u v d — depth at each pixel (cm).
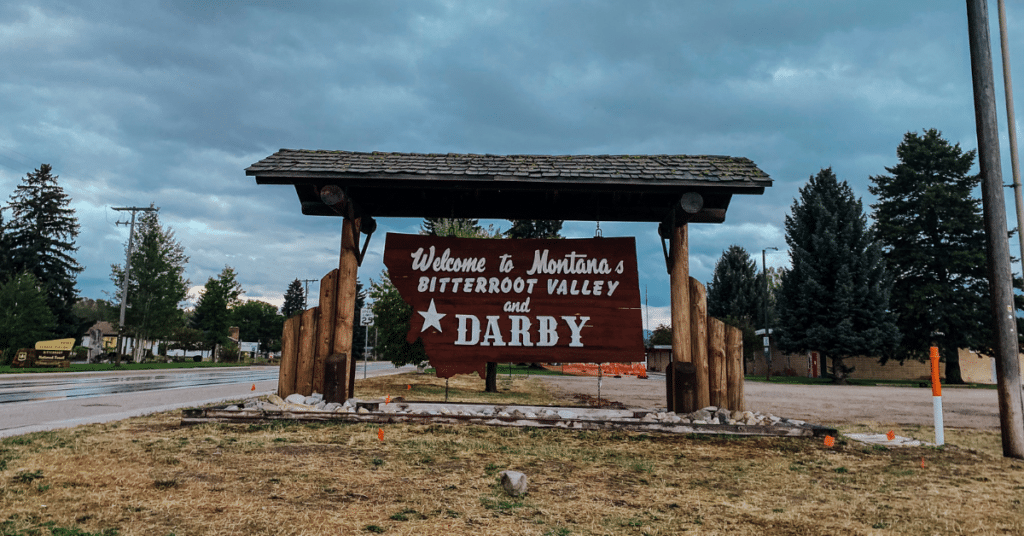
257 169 830
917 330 3584
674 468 552
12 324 3288
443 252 902
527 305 883
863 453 655
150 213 4338
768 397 1736
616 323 871
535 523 363
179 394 1459
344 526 344
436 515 373
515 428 755
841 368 3281
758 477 521
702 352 847
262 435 666
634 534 348
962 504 438
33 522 338
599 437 708
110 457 524
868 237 3422
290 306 12131
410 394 1527
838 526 376
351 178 837
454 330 880
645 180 829
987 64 725
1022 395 673
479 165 880
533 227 4700
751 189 836
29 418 891
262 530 332
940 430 725
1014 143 729
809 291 3428
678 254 871
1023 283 3338
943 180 3703
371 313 2094
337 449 591
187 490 416
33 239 5356
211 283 5841
